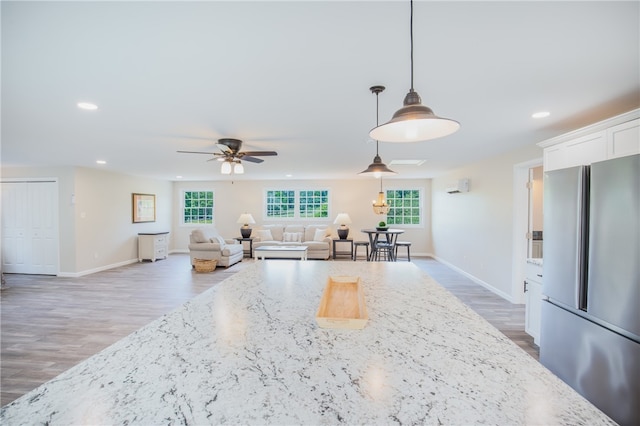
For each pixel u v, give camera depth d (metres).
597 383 1.81
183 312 1.33
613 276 1.68
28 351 2.73
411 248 8.37
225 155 3.70
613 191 1.68
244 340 1.03
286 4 1.29
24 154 4.57
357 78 2.00
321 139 3.66
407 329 1.14
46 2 1.26
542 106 2.50
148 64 1.81
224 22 1.41
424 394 0.72
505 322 3.47
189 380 0.78
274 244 7.62
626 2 1.27
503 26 1.44
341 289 1.75
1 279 5.03
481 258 5.15
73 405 0.68
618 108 2.55
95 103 2.43
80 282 5.29
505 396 0.72
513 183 4.21
